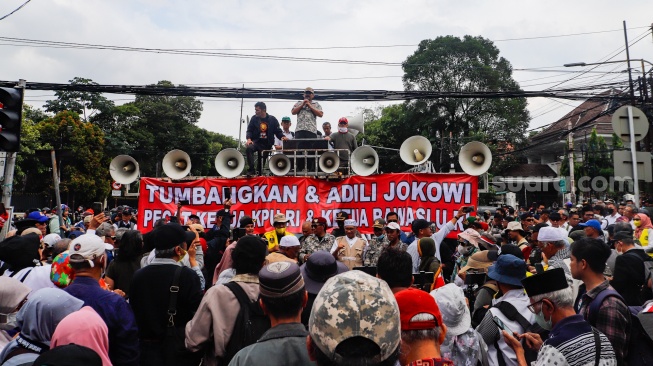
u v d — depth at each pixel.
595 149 28.70
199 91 16.03
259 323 3.80
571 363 3.05
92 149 37.25
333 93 16.41
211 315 3.79
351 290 1.93
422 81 42.00
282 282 2.72
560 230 7.13
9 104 7.95
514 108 41.75
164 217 11.38
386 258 3.82
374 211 10.98
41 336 3.32
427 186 10.85
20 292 3.71
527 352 3.90
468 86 41.53
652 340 3.58
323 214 11.14
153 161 49.56
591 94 17.27
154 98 51.66
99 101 45.09
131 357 3.92
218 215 9.24
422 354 2.59
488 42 42.03
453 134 42.34
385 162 45.19
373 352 1.87
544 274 3.30
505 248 5.21
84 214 14.83
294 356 2.52
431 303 2.66
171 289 4.31
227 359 3.74
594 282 3.92
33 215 8.17
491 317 4.02
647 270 5.35
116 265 5.94
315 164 11.83
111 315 3.87
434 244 6.80
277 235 8.96
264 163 12.99
